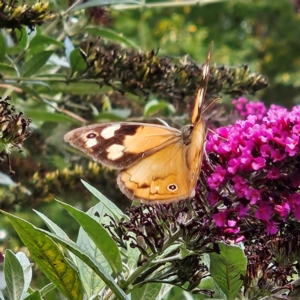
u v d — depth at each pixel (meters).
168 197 0.27
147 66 0.38
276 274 0.28
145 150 0.28
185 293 0.37
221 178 0.26
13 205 0.41
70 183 0.42
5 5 0.34
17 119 0.28
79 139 0.28
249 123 0.27
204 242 0.26
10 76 0.39
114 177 0.42
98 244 0.27
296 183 0.27
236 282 0.27
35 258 0.27
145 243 0.28
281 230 0.28
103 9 0.43
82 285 0.29
